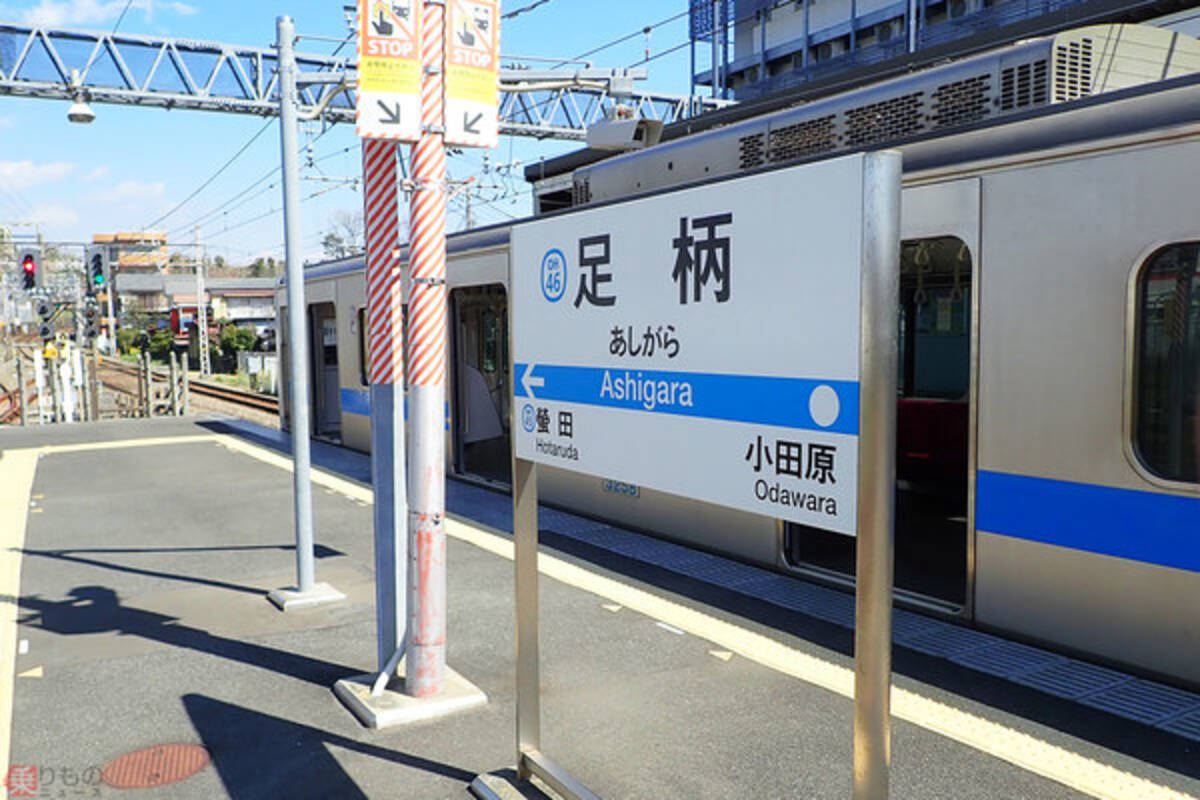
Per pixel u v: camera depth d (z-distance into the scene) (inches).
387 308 172.1
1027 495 179.2
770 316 99.9
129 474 432.1
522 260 143.0
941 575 237.5
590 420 129.5
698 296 110.1
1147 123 157.0
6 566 265.6
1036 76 194.4
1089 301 166.7
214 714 162.1
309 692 171.3
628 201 120.4
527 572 135.3
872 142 225.1
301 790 136.3
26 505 359.9
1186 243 153.3
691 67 1253.1
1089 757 139.4
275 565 262.4
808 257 94.7
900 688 165.2
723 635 195.9
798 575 233.8
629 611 212.4
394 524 174.1
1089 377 167.6
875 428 88.5
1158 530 159.8
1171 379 159.0
